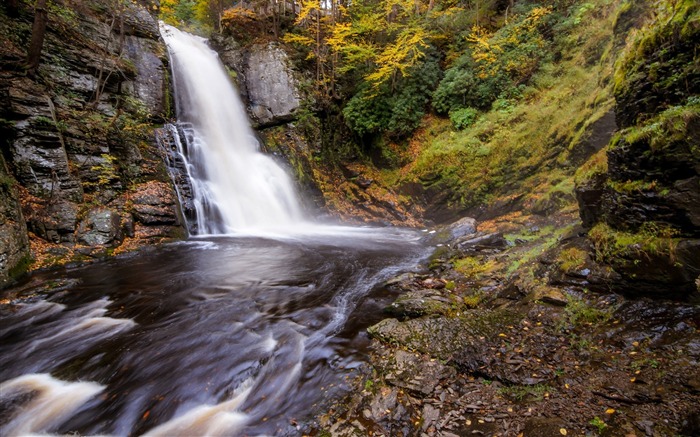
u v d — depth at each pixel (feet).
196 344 16.22
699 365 10.99
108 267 27.53
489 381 12.41
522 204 40.60
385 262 29.48
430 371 13.15
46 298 21.49
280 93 57.31
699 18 13.67
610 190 17.04
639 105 16.46
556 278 18.07
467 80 49.93
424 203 50.03
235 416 11.98
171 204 37.17
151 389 13.32
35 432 11.65
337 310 19.81
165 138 43.27
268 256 31.45
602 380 11.43
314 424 11.28
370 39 60.13
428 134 53.83
